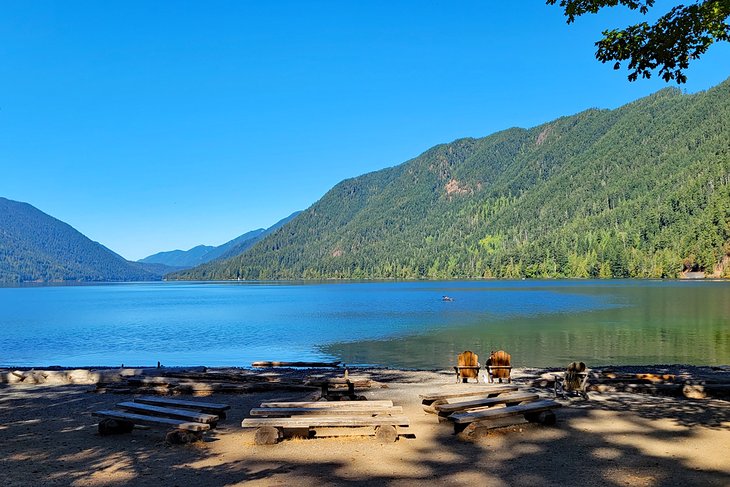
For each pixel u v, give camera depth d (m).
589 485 7.57
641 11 11.09
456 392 13.12
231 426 11.57
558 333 39.38
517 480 7.80
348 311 68.38
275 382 17.72
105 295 155.88
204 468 8.52
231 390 16.53
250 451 9.46
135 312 76.50
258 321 56.88
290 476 8.07
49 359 32.34
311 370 23.31
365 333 42.91
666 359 27.55
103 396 16.06
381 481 7.80
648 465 8.41
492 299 85.94
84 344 39.72
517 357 28.89
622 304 66.94
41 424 12.01
